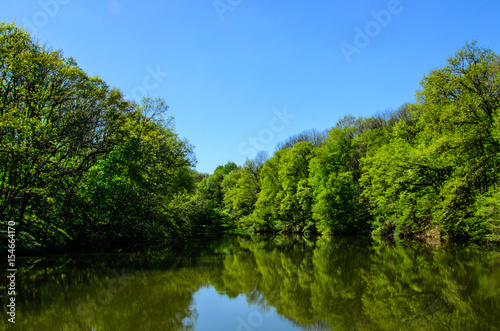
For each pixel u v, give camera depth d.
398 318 9.98
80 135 21.69
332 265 19.19
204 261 20.69
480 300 11.38
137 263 19.19
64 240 23.20
